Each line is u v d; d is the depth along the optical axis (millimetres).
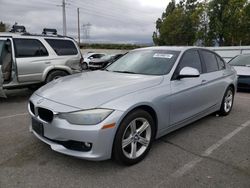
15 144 4164
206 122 5520
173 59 4516
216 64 5645
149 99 3631
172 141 4434
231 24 27078
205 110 5113
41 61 7578
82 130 3107
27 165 3510
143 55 4949
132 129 3490
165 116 3988
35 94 3920
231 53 15039
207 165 3617
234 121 5633
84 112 3143
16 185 3059
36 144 4156
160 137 4312
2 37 7223
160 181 3199
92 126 3117
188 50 4887
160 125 3938
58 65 7938
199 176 3328
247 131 5012
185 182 3188
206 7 29016
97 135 3109
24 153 3848
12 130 4820
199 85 4711
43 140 3475
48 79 7793
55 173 3326
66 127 3166
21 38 7320
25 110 6340
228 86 5863
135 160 3562
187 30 36875
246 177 3330
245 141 4508
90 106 3182
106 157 3227
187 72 4168
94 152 3158
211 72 5281
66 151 3262
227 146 4281
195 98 4629
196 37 31234
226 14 26953
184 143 4359
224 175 3363
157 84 3932
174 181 3205
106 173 3348
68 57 8227
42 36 7832
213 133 4863
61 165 3520
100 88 3559
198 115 4910
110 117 3168
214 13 27797
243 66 9852
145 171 3418
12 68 7066
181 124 4461
